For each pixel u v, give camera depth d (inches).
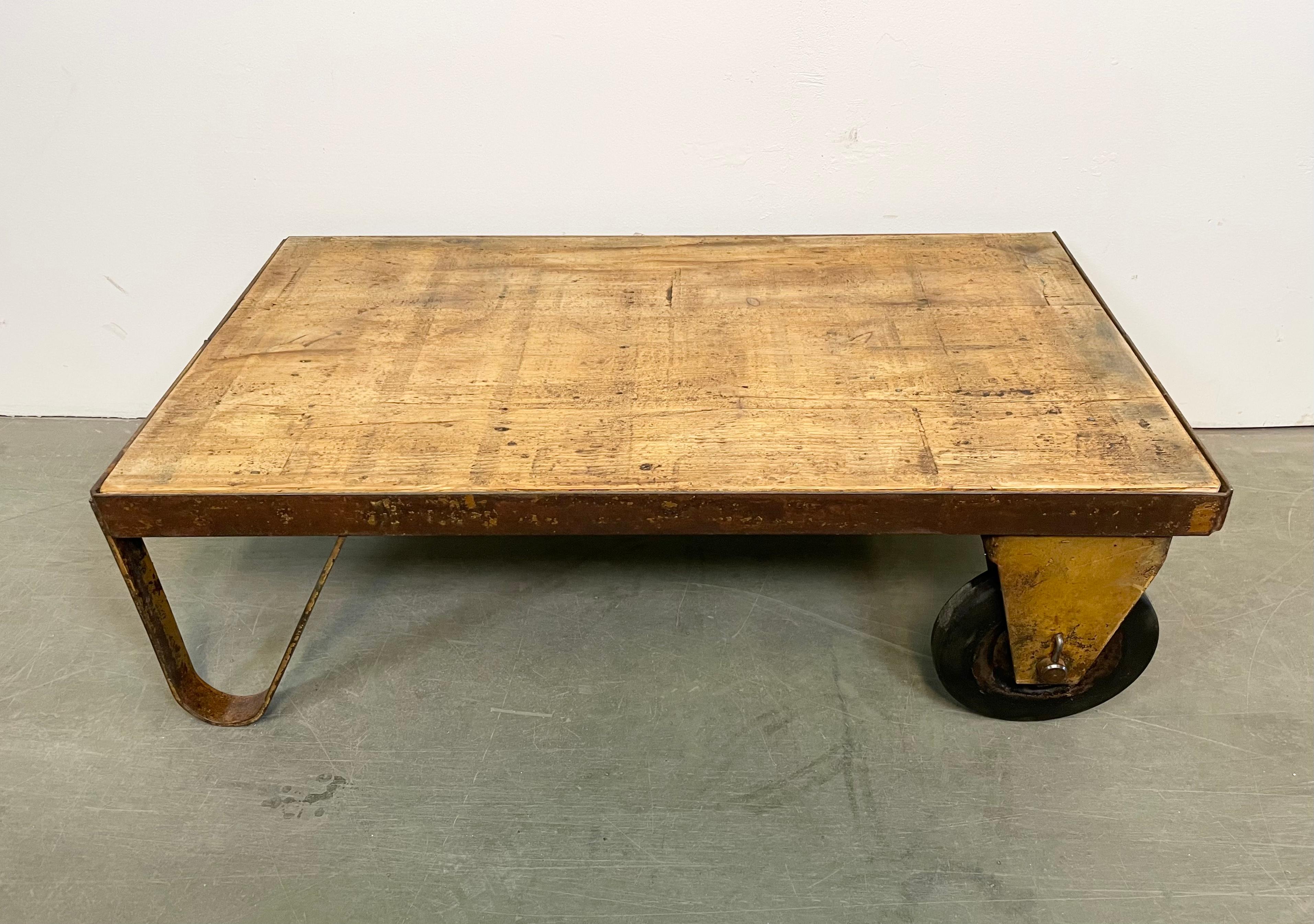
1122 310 94.4
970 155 86.7
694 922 59.4
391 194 90.8
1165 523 57.8
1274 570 84.0
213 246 94.0
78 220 92.3
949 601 66.8
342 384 67.6
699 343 71.4
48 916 60.4
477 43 82.4
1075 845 63.3
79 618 81.7
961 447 60.5
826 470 59.0
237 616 81.7
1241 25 79.3
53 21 82.0
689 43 82.0
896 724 71.4
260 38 82.6
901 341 70.9
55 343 100.0
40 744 71.2
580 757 69.3
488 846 63.8
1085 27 80.0
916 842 63.6
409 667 76.7
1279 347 95.0
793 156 87.4
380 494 58.1
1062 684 69.7
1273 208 87.4
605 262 83.0
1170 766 68.1
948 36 80.9
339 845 64.1
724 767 68.4
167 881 62.2
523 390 66.7
